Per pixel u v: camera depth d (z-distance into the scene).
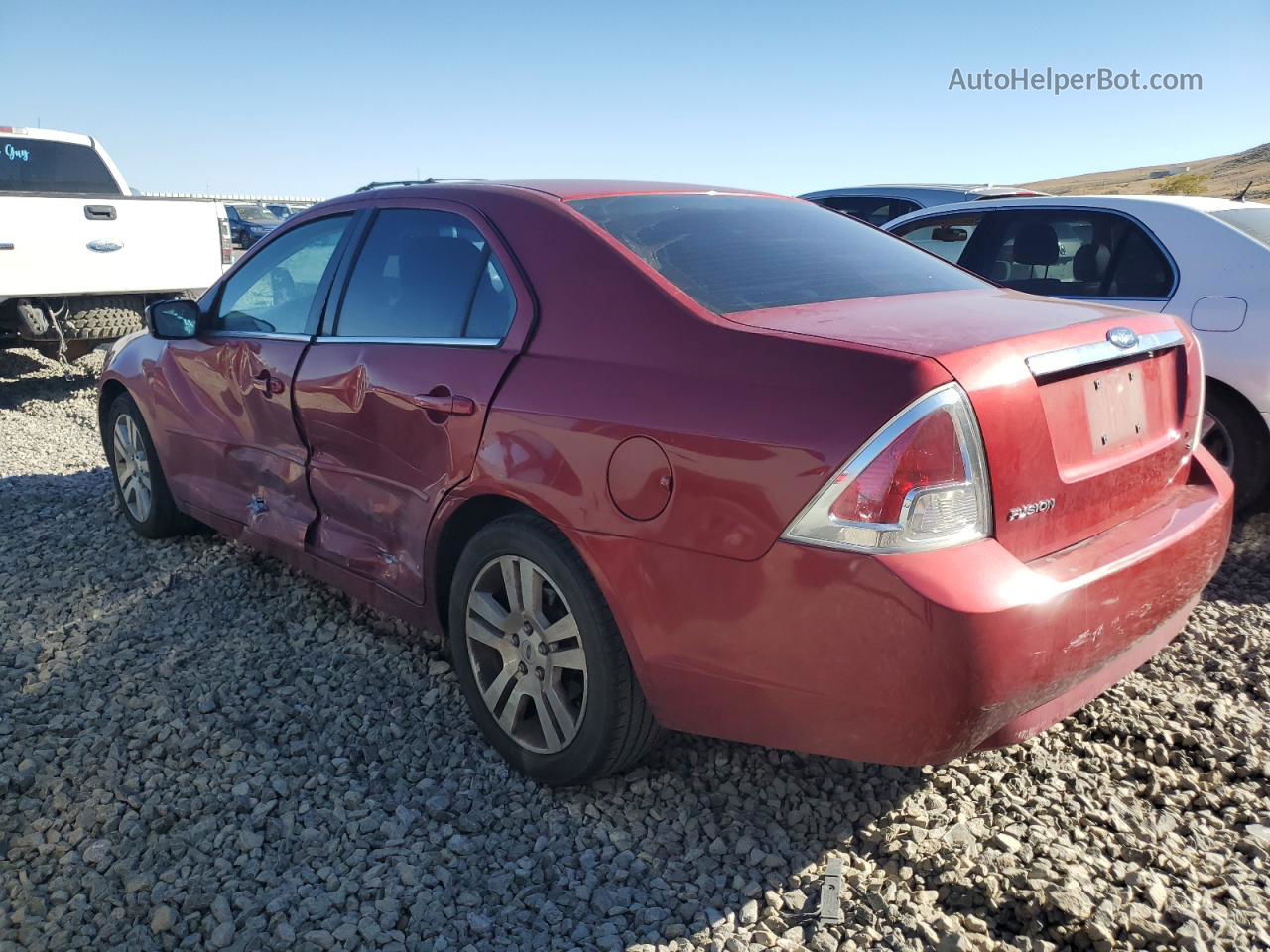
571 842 2.72
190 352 4.45
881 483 2.19
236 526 4.27
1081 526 2.54
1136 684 3.43
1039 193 9.64
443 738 3.22
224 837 2.71
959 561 2.20
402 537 3.35
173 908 2.45
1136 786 2.88
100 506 5.69
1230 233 5.05
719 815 2.83
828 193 10.60
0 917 2.43
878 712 2.26
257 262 4.29
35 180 9.94
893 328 2.49
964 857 2.56
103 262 8.93
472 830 2.78
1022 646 2.21
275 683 3.55
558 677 2.87
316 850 2.67
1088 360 2.52
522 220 3.16
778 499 2.31
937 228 6.36
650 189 3.49
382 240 3.63
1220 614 4.04
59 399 9.38
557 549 2.76
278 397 3.84
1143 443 2.79
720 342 2.54
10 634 3.98
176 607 4.21
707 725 2.58
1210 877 2.49
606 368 2.72
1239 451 4.96
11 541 5.09
